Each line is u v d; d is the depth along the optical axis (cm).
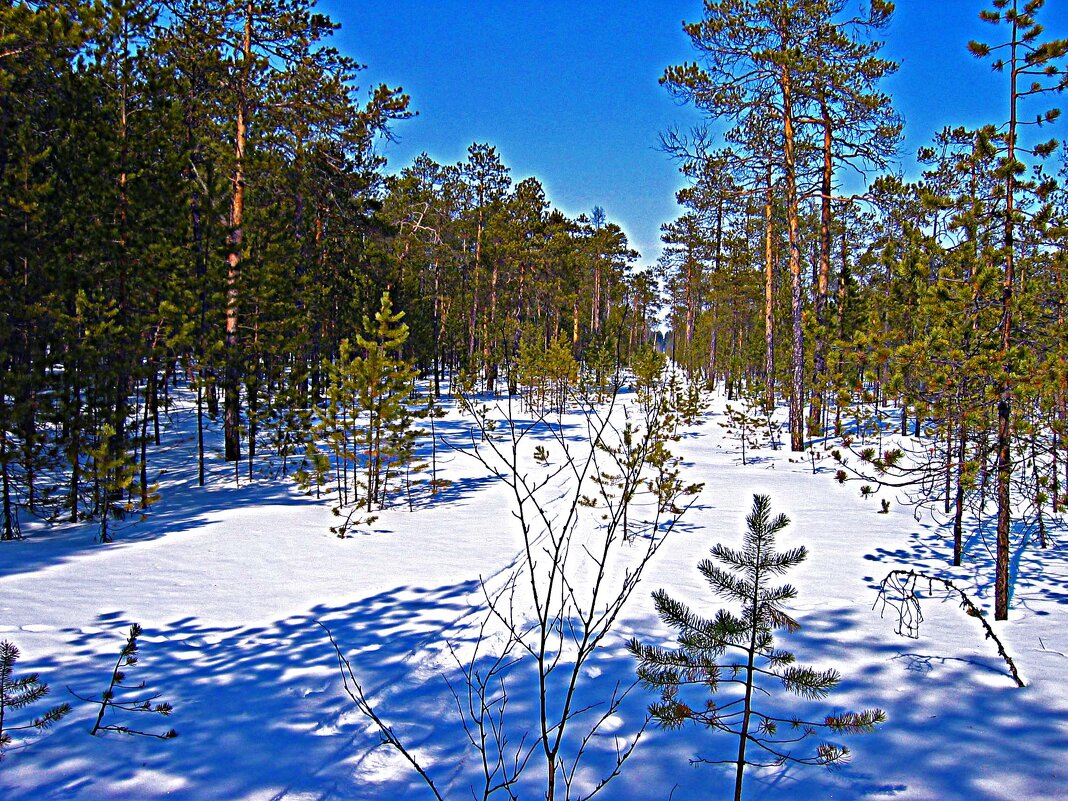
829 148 1814
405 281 2933
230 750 380
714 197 1903
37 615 591
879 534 938
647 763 374
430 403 1272
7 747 372
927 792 343
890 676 487
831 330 1817
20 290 1021
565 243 3928
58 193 1097
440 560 810
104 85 1224
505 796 341
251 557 818
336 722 416
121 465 1008
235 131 1669
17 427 985
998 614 621
